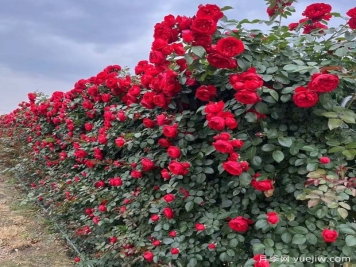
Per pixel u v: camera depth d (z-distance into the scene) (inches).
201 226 76.0
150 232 94.1
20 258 125.7
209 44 76.9
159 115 88.6
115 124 112.8
